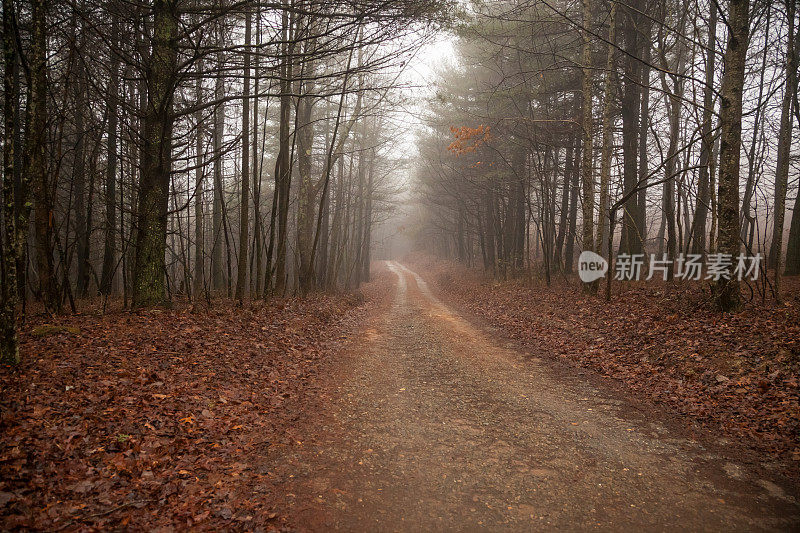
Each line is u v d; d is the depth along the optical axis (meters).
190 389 5.86
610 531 3.43
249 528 3.33
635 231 15.91
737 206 9.14
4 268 5.35
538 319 13.17
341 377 7.92
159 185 9.47
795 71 10.59
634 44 15.98
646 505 3.79
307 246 18.98
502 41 17.42
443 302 22.36
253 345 8.46
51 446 3.92
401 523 3.54
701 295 10.62
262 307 12.16
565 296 15.73
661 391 6.70
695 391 6.45
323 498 3.86
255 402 6.06
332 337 11.45
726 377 6.54
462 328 13.48
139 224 9.39
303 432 5.34
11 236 5.34
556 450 4.91
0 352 5.35
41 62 5.76
